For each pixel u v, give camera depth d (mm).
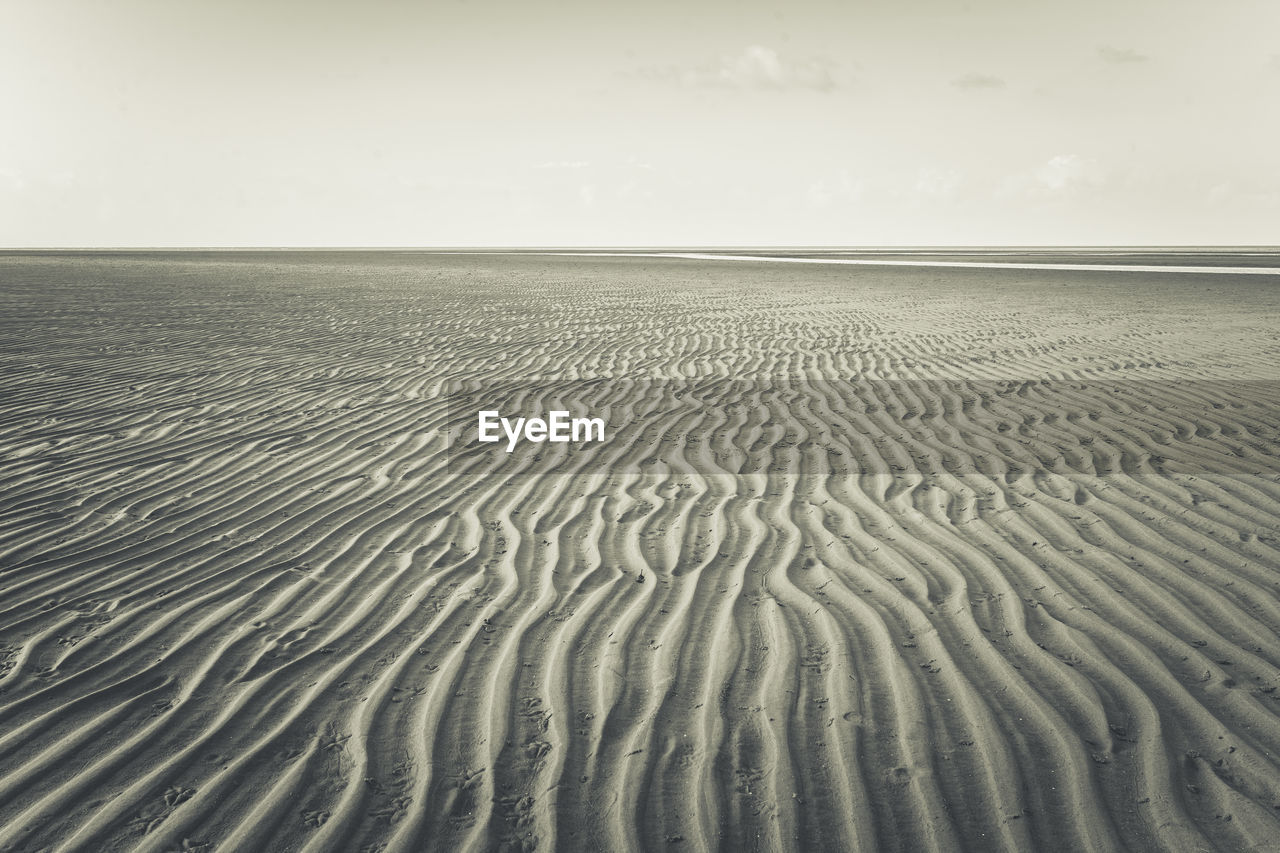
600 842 2518
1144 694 3178
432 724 3098
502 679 3389
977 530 4805
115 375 9797
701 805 2662
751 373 9961
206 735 3031
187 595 4168
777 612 3910
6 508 5379
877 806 2643
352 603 4082
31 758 2893
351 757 2912
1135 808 2607
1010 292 22422
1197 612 3762
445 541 4887
